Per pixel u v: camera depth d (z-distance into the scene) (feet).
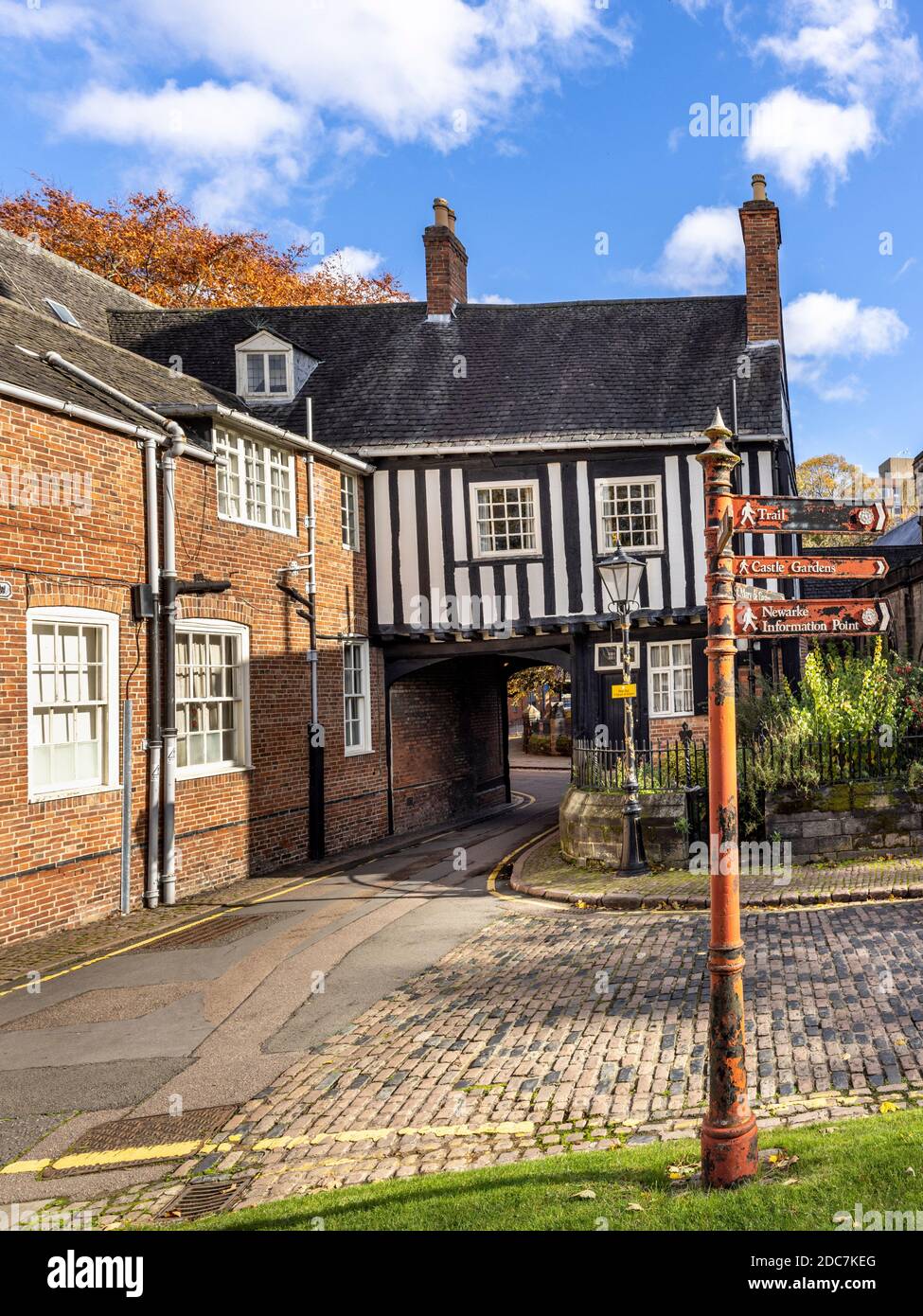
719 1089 13.94
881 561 16.69
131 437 40.29
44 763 35.99
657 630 57.82
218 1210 16.33
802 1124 16.53
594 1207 13.57
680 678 58.13
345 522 59.26
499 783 81.15
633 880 39.14
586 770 47.26
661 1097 18.79
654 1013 23.22
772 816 38.65
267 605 49.67
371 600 60.64
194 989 28.60
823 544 103.86
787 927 29.35
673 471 57.82
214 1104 20.85
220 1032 25.05
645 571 57.52
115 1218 16.43
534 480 59.06
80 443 37.37
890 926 28.14
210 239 100.17
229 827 45.93
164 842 41.14
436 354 66.49
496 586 59.16
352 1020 25.21
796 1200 12.82
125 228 97.14
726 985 14.03
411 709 65.82
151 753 40.60
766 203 62.95
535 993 25.70
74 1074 22.94
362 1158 17.76
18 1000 28.37
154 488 41.14
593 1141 17.30
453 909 37.09
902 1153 13.80
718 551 14.73
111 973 30.71
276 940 33.63
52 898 35.58
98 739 38.58
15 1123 20.57
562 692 135.13
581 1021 23.29
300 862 51.78
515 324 68.39
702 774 42.27
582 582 58.39
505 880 43.83
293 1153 18.33
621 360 63.93
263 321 70.28
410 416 61.52
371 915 36.78
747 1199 13.04
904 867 36.22
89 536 37.73
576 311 68.85
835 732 40.50
